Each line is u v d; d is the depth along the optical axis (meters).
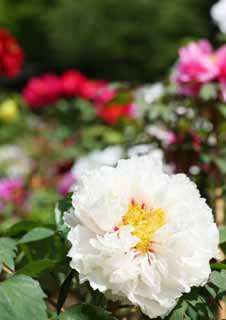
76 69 12.42
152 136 1.87
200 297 0.92
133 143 1.97
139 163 0.93
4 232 1.10
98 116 3.03
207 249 0.89
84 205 0.88
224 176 1.73
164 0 12.23
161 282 0.86
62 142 3.21
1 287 0.85
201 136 1.81
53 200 2.79
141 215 0.89
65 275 1.02
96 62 12.30
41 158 3.23
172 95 1.91
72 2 12.33
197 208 0.91
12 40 2.99
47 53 12.45
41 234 0.99
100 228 0.88
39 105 3.52
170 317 0.90
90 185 0.90
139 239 0.86
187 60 1.84
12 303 0.84
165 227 0.86
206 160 1.70
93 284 0.85
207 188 1.74
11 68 3.00
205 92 1.75
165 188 0.90
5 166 3.30
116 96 2.07
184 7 12.17
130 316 1.22
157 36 12.11
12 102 3.69
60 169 2.78
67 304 1.32
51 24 12.30
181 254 0.86
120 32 12.15
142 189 0.91
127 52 12.12
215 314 1.02
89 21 12.23
